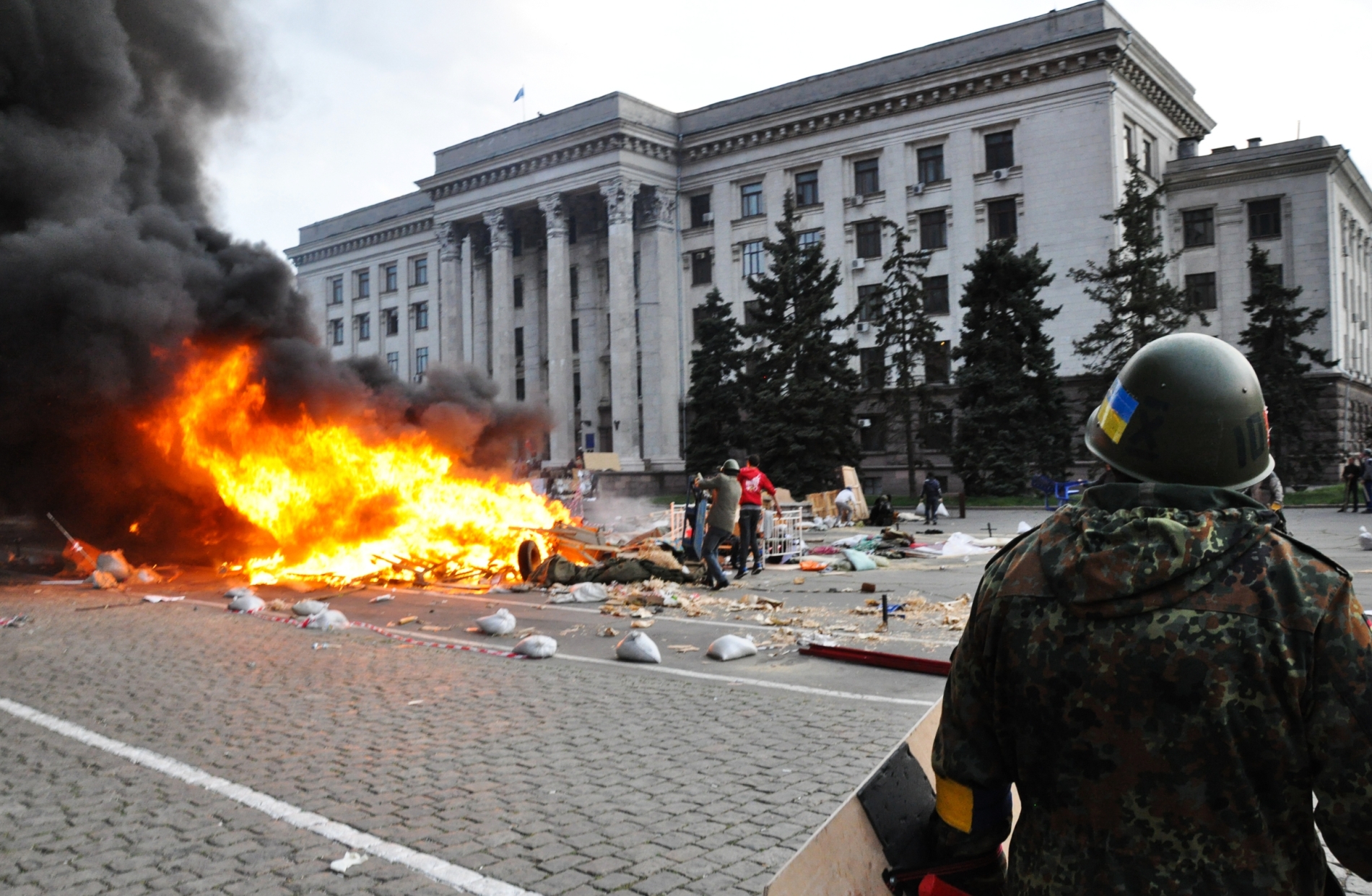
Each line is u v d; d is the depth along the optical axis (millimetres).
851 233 47281
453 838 4117
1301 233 43500
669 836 4125
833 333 46938
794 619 9961
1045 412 36469
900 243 38750
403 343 66375
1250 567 1409
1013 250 42656
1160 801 1386
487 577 14094
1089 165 40938
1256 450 1523
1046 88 41906
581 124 51781
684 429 52562
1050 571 1528
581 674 7555
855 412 43750
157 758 5316
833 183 47656
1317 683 1345
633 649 8023
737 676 7477
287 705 6527
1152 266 36156
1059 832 1485
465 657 8250
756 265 50188
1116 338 36656
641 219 52719
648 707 6445
